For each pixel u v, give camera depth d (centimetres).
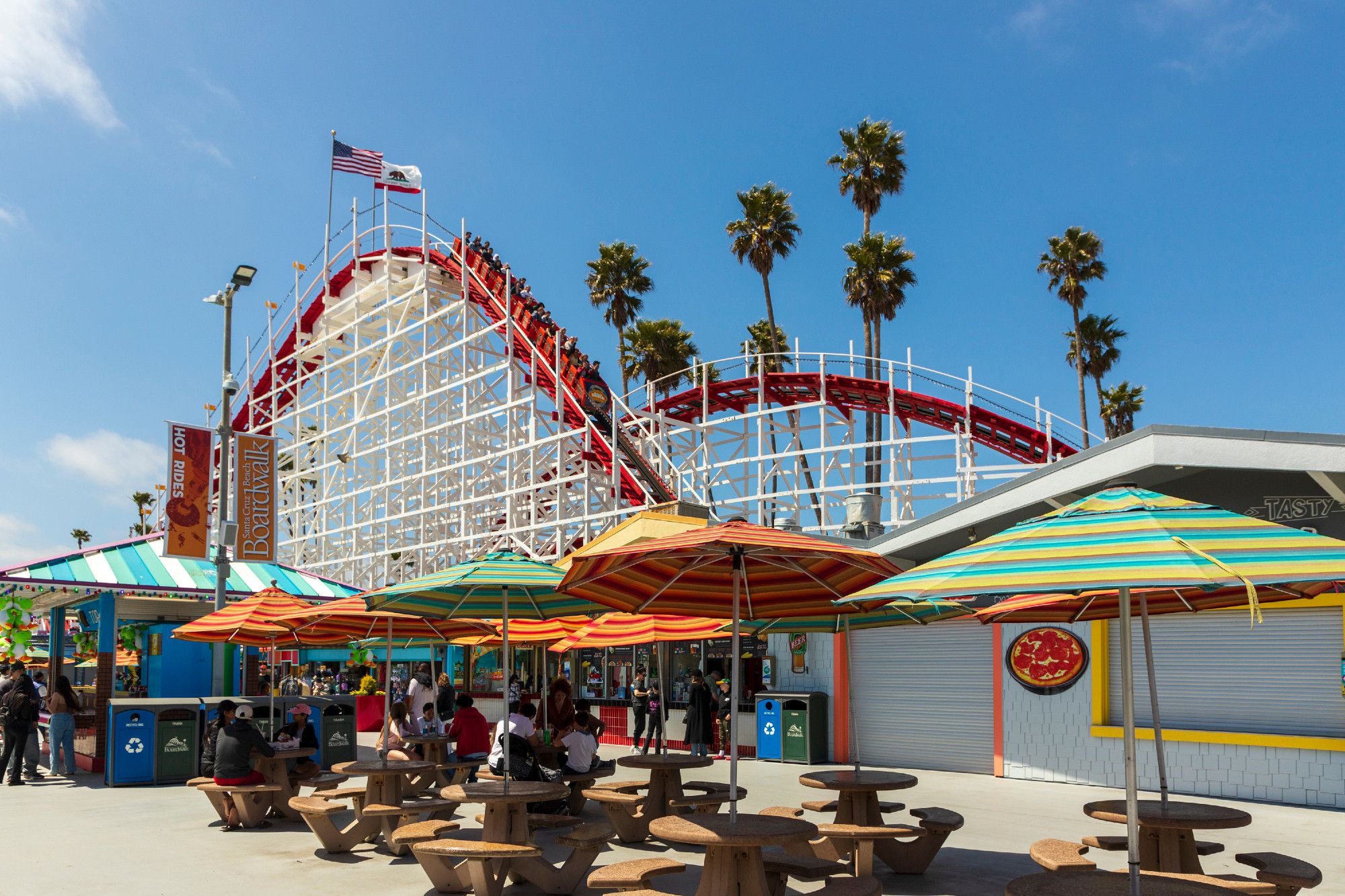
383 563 4203
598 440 3725
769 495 3944
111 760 1550
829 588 768
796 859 798
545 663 1574
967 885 877
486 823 888
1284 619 1366
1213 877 698
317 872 953
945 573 541
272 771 1242
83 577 1734
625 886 708
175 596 1834
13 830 1176
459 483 4194
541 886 877
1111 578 482
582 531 3566
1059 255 6022
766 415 4294
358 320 4359
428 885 899
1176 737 1420
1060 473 1370
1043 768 1569
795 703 1855
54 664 2030
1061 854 717
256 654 2003
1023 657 1605
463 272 3997
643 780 1627
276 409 4794
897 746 1766
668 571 779
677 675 2169
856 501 2080
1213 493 1277
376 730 2767
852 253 5484
